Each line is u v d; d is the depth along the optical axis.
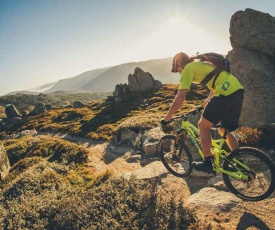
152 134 18.86
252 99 13.86
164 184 9.11
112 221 7.75
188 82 5.84
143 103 48.22
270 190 5.95
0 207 10.49
